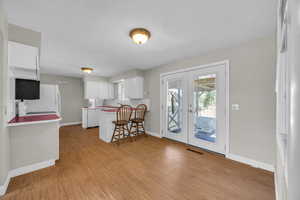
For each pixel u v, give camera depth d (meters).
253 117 2.20
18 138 1.90
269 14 1.55
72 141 3.56
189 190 1.62
